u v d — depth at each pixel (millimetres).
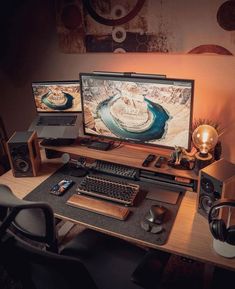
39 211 1445
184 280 1622
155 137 1911
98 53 2189
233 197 1559
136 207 1720
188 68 1975
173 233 1529
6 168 2867
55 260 1060
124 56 2115
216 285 1636
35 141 2035
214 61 1896
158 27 1937
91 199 1766
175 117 1792
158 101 1792
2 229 1089
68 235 2430
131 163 1918
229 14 1751
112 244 1740
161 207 1659
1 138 2887
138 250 1702
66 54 2312
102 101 1960
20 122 2855
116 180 1952
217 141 1844
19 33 2428
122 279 1536
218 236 1332
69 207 1733
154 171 1856
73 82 2031
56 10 2186
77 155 2164
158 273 1403
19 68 2578
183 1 1820
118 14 2002
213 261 1365
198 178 1645
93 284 1222
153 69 2070
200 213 1647
